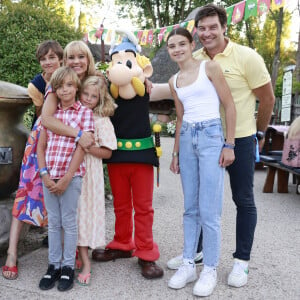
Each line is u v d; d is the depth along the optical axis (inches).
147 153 107.3
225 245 130.1
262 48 1117.1
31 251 123.9
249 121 101.0
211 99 95.3
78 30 202.5
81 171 98.0
